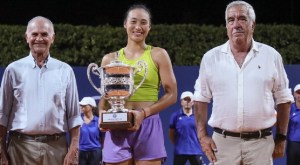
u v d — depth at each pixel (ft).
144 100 17.85
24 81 18.39
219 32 38.11
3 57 36.68
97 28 37.88
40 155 18.35
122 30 37.81
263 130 17.57
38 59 18.53
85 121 34.55
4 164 18.47
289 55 38.68
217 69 17.65
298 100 34.68
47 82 18.44
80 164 34.47
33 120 18.24
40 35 18.35
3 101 18.47
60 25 37.70
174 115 35.04
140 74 17.83
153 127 17.84
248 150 17.57
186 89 35.22
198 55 37.88
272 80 17.52
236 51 17.67
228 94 17.48
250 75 17.39
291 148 34.68
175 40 38.01
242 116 17.38
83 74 34.65
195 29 38.11
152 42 37.91
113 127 17.25
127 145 17.78
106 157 18.06
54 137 18.54
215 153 17.98
